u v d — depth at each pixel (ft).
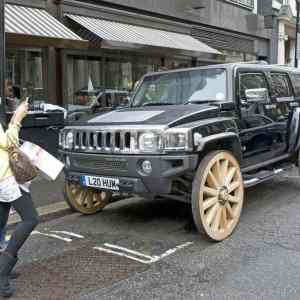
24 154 14.14
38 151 14.92
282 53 79.66
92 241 19.21
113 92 45.55
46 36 33.50
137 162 18.01
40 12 36.76
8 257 14.10
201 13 58.29
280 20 77.77
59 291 14.55
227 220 19.58
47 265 16.65
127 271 16.03
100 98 44.16
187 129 17.63
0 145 14.07
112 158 18.53
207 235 18.42
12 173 14.11
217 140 18.88
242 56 70.03
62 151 20.61
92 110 43.19
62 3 39.22
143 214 23.22
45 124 28.99
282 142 25.31
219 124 19.17
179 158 17.51
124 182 18.48
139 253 17.74
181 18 54.34
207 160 18.44
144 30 47.50
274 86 24.88
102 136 18.89
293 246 18.15
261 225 20.94
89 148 19.36
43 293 14.40
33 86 38.01
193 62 57.00
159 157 17.60
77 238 19.63
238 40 68.54
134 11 47.55
